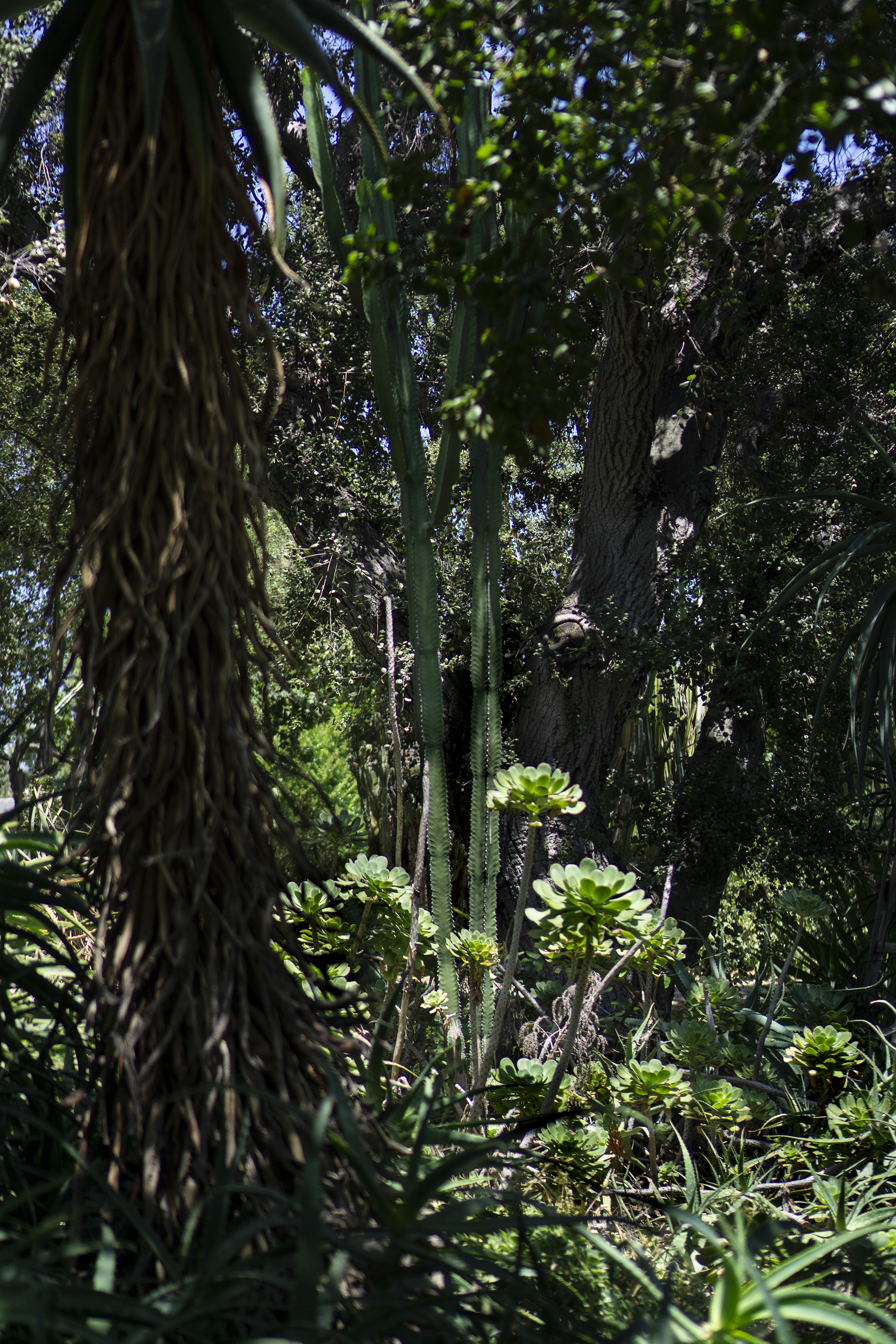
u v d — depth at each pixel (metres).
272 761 1.73
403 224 3.44
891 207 4.14
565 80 1.82
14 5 1.70
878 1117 2.60
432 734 3.07
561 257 4.36
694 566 7.02
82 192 1.67
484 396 1.99
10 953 2.32
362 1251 1.32
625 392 6.38
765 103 1.61
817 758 7.43
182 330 1.63
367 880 2.73
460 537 7.37
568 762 6.62
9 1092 1.65
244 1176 1.45
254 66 1.77
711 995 3.23
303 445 6.50
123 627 1.59
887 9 1.88
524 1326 1.41
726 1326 1.36
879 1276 1.75
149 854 1.59
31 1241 1.27
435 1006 3.01
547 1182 2.45
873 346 6.81
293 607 6.66
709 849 6.79
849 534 7.02
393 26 1.99
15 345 6.28
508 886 6.35
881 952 4.34
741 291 6.16
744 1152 2.84
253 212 1.76
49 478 6.40
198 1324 1.30
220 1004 1.50
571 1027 2.37
